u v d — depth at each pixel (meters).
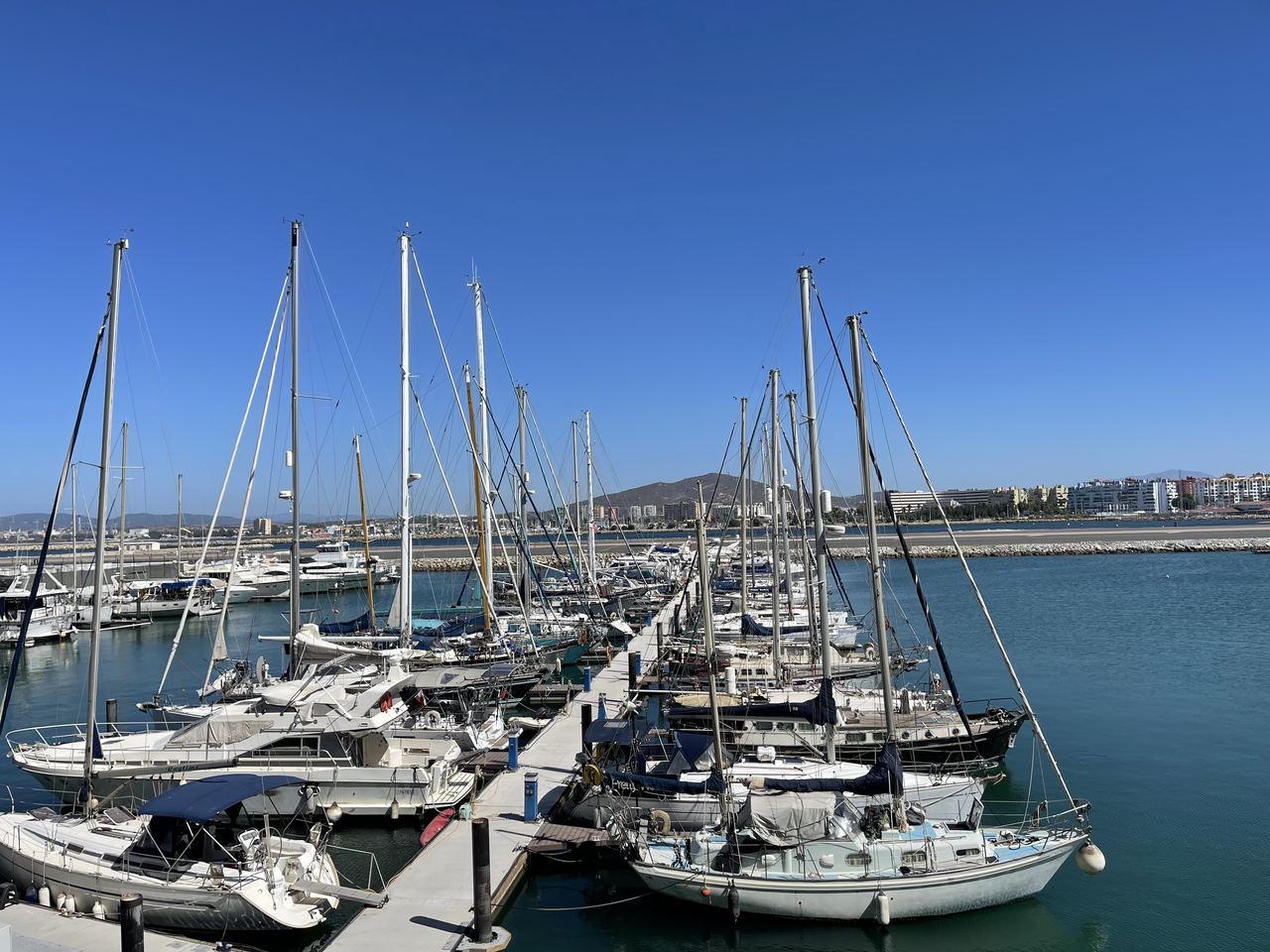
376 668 27.78
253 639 62.72
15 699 42.72
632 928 17.17
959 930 16.77
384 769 21.58
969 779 20.53
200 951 14.74
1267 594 72.38
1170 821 22.56
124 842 17.66
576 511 80.00
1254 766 26.95
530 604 51.59
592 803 20.47
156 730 28.31
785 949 16.56
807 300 25.25
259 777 18.38
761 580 77.19
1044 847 17.52
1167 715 33.22
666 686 37.50
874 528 21.28
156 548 126.75
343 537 115.12
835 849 17.02
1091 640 51.12
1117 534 175.12
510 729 30.17
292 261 32.94
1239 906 17.89
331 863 17.94
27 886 17.28
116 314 21.28
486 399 47.69
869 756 25.72
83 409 21.97
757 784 18.64
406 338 40.00
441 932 15.62
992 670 42.59
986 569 108.06
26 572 71.94
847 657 39.44
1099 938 16.70
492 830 20.59
